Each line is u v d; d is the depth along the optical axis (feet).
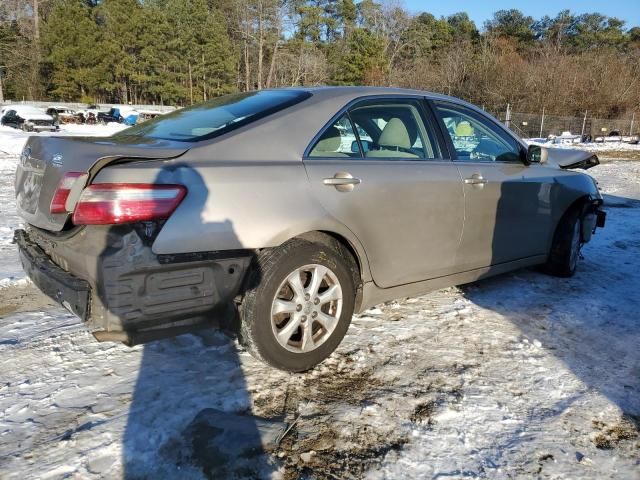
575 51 224.74
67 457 7.41
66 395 8.95
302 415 8.51
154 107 155.53
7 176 38.99
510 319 12.66
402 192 10.79
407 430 8.21
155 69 190.29
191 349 10.68
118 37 181.78
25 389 9.14
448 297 14.01
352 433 8.09
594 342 11.55
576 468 7.47
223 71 196.75
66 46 176.76
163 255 7.98
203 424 8.11
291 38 217.97
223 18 222.48
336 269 9.78
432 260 11.73
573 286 15.24
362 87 11.45
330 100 10.54
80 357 10.30
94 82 177.78
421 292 11.96
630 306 13.74
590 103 140.26
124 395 8.95
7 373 9.68
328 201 9.64
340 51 227.40
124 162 8.04
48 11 202.69
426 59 212.02
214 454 7.48
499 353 10.89
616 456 7.75
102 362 10.11
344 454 7.62
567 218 15.49
